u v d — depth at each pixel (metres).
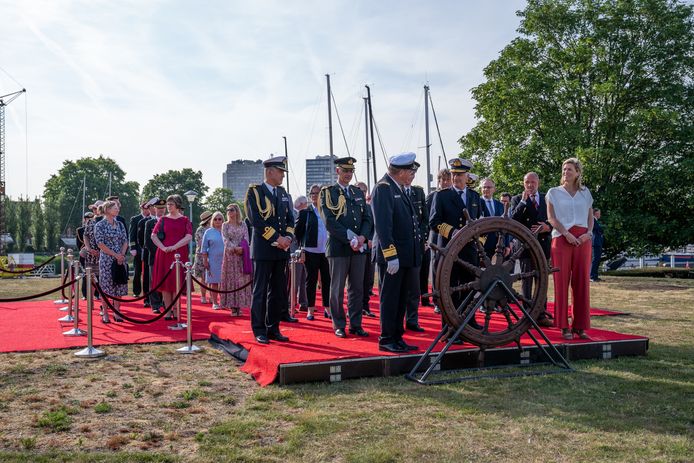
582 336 6.40
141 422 4.24
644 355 6.36
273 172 6.67
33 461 3.53
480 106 25.00
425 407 4.53
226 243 9.19
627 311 9.61
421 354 5.63
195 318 8.95
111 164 87.62
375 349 5.84
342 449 3.71
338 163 7.06
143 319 8.96
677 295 11.83
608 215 21.22
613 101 22.48
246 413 4.42
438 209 6.66
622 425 4.12
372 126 28.75
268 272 6.37
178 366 5.96
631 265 27.89
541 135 23.16
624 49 22.38
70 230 81.25
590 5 22.73
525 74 22.45
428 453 3.65
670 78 22.22
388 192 5.84
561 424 4.14
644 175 21.70
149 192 81.81
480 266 6.19
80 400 4.76
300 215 8.44
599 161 21.20
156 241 8.75
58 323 8.72
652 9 21.78
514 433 3.97
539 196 7.95
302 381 5.18
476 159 25.06
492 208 8.91
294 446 3.76
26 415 4.39
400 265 5.79
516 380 5.32
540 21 23.38
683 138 21.12
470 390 4.99
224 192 88.12
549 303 10.30
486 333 5.67
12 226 75.75
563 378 5.38
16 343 7.08
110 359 6.27
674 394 4.86
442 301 5.55
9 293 14.73
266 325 6.42
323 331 7.12
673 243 22.45
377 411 4.43
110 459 3.55
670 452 3.64
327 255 6.88
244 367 5.77
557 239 6.45
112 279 8.75
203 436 3.95
